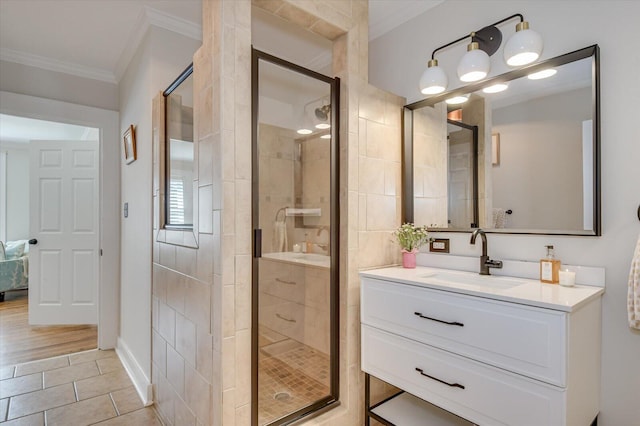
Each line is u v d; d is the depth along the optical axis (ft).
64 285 12.03
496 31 5.75
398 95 7.20
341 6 6.04
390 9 7.03
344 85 6.11
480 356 4.21
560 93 5.03
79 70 9.61
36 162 12.04
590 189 4.72
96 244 12.25
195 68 5.51
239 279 4.86
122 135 9.74
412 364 4.95
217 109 4.79
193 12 7.29
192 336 5.47
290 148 5.82
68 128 16.30
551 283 4.80
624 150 4.47
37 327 12.01
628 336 4.40
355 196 6.07
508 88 5.62
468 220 6.10
